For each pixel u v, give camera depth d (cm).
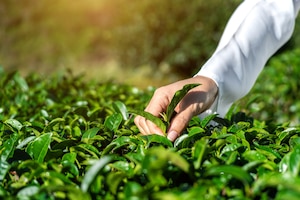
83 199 138
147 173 147
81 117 248
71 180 162
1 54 1605
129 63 1216
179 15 1136
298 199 120
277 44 246
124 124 232
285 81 490
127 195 134
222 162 164
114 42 1241
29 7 1688
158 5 1151
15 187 154
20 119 272
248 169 153
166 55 1155
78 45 1557
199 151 159
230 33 242
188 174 153
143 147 177
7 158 178
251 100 299
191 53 1127
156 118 191
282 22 244
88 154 186
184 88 192
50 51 1579
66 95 391
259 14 242
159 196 123
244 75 230
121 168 158
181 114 199
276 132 227
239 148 176
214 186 138
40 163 167
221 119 230
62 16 1634
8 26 1672
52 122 219
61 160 176
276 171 155
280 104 482
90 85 428
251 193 138
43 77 456
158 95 205
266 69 538
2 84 379
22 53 1595
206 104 210
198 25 1123
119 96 369
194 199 129
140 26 1170
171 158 135
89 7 1563
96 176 145
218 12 1109
